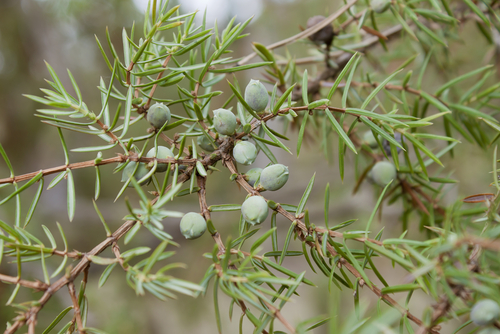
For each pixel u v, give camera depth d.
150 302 0.70
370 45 0.37
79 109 0.28
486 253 0.27
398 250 0.26
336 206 0.69
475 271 0.25
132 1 0.64
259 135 0.29
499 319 0.25
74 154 0.76
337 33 0.35
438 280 0.25
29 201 0.64
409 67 0.44
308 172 0.77
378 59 0.42
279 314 0.25
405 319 0.26
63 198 0.75
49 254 0.27
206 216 0.28
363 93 0.38
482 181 0.46
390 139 0.28
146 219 0.26
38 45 0.68
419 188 0.34
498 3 0.35
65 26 0.67
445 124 0.34
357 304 0.27
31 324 0.26
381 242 0.26
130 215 0.27
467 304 0.26
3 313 0.51
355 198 0.67
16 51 0.67
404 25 0.33
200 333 0.70
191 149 0.29
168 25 0.28
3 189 0.63
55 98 0.28
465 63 0.44
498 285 0.25
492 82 0.42
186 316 0.66
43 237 0.62
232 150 0.29
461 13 0.36
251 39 0.73
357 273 0.27
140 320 0.66
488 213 0.27
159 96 0.66
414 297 0.60
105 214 0.75
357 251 0.27
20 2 0.66
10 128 0.69
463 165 0.47
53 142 0.75
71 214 0.27
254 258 0.27
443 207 0.33
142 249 0.26
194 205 0.74
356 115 0.28
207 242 0.67
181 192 0.28
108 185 0.78
